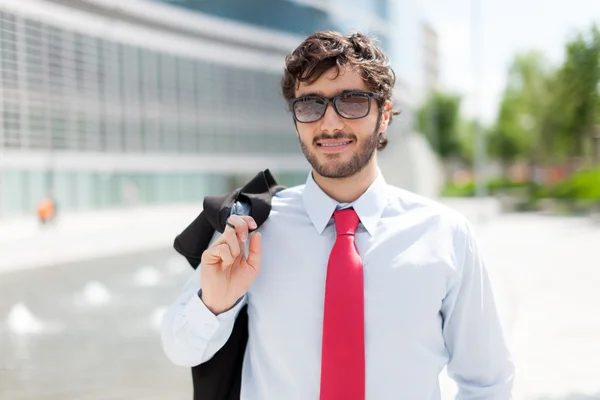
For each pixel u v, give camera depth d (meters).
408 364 1.75
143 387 5.55
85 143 28.67
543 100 28.86
